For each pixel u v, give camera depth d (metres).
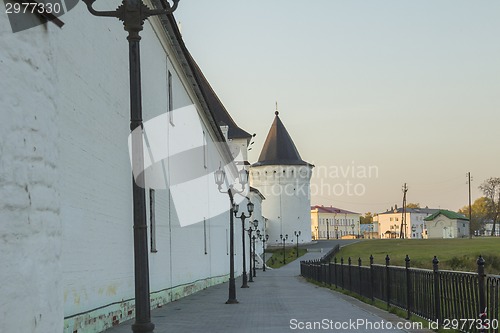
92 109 12.84
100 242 13.27
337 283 27.78
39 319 6.19
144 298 7.13
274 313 16.56
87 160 12.44
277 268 67.50
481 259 9.45
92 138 12.82
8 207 5.79
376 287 18.67
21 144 6.04
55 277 6.62
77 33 11.86
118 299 14.62
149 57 19.77
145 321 7.09
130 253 15.98
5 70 5.86
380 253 79.00
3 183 5.74
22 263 5.95
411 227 197.88
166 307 19.33
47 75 6.61
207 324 14.16
